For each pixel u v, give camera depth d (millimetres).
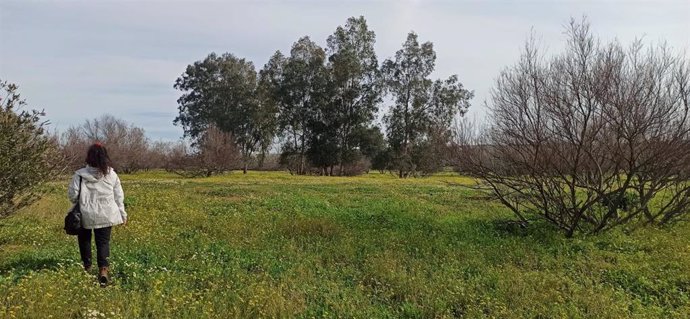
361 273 7957
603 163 11336
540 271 8398
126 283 6816
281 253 9156
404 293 6977
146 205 15398
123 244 9352
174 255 8648
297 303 6328
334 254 9219
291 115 59156
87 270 7078
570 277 8086
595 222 11734
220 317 5609
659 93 10531
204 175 45844
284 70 59094
